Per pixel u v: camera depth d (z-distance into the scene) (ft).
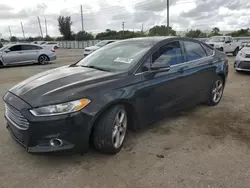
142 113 10.24
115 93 8.89
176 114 14.11
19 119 8.23
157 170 8.36
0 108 15.37
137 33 128.88
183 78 12.19
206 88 14.53
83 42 136.87
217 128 12.06
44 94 8.09
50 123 7.70
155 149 9.86
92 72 10.11
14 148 9.84
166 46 11.72
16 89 9.25
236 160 9.01
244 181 7.76
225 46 55.72
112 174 8.14
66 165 8.66
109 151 9.19
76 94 8.07
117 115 9.16
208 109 15.08
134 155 9.37
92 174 8.14
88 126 8.19
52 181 7.77
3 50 39.60
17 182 7.71
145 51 10.76
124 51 11.53
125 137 10.18
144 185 7.57
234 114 14.16
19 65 42.93
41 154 7.95
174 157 9.22
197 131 11.68
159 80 10.74
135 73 9.91
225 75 16.06
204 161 8.94
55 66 41.04
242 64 27.71
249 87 21.58
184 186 7.52
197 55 13.67
